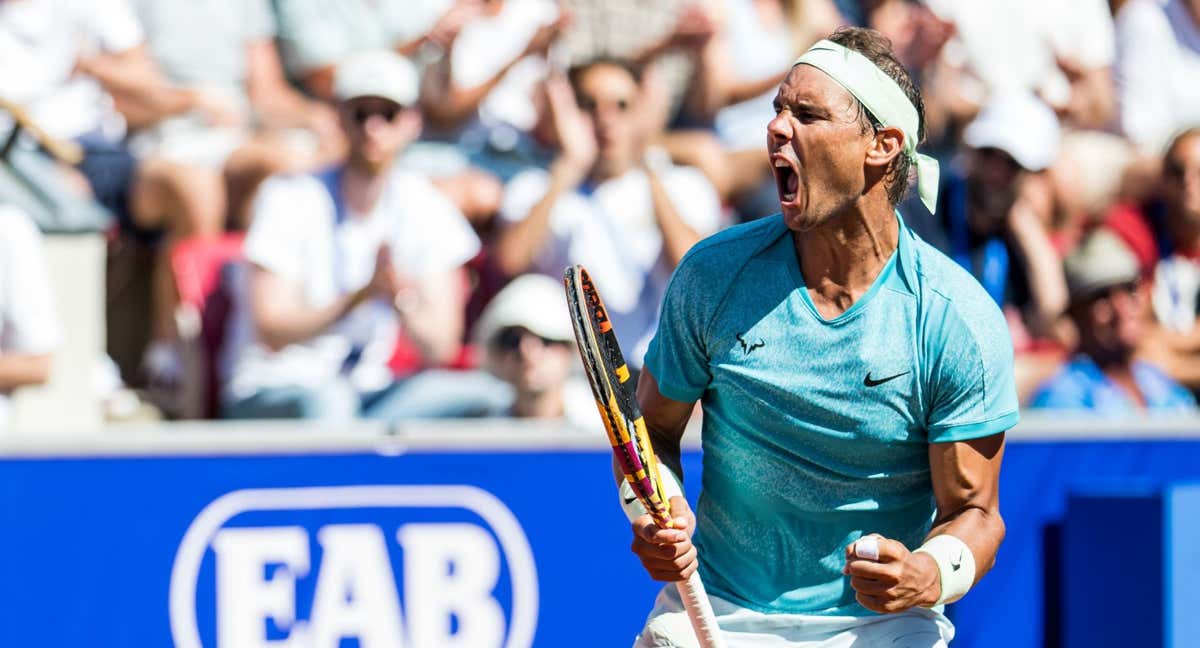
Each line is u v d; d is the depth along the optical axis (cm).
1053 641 1688
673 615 958
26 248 1748
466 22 1925
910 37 2083
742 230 920
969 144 2011
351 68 1831
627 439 838
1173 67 2253
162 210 1855
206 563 1473
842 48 853
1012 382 889
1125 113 2175
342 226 1834
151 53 1866
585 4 1928
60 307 1783
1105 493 1627
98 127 1855
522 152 1939
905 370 870
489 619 1549
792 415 889
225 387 1825
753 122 2033
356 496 1514
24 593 1424
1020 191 1989
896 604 821
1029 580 1688
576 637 1575
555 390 1831
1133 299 1942
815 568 924
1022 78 2106
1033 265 1980
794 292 883
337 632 1506
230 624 1478
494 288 1912
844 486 905
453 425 1608
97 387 1800
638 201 1925
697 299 907
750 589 941
